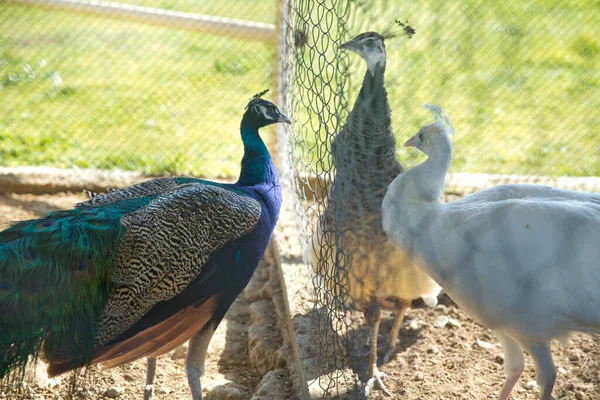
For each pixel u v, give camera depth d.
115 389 2.33
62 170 3.36
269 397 2.29
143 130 3.73
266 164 2.38
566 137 3.67
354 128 2.33
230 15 4.59
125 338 2.09
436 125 2.22
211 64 4.48
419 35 3.85
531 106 3.83
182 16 3.37
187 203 2.16
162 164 3.49
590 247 2.06
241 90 4.20
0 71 4.20
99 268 2.08
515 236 2.07
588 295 2.05
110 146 3.60
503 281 2.07
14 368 2.03
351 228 2.26
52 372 2.08
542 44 4.35
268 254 2.97
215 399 2.33
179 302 2.13
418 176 2.20
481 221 2.10
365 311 2.34
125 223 2.11
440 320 2.61
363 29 3.01
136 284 2.09
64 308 2.05
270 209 2.34
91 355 2.07
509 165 3.48
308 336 2.38
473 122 3.72
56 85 4.11
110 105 3.95
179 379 2.41
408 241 2.19
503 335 2.18
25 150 3.52
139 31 4.75
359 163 2.31
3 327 2.02
